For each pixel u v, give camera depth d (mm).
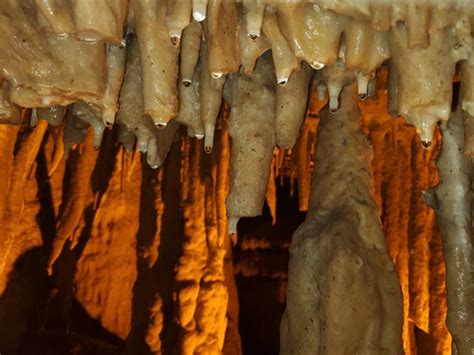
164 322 7965
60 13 3135
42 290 8555
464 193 4461
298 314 4301
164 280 8117
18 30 3453
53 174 8844
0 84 3707
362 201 4480
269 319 10391
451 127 4512
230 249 10094
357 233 4309
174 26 3279
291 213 11297
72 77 3578
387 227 7988
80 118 4824
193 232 8062
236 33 3703
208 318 7785
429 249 7812
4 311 8062
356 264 4070
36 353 8164
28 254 8477
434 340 7566
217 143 8070
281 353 4441
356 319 3990
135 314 8344
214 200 8188
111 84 3891
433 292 7668
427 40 3195
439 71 3432
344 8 3289
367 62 3576
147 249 8430
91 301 8578
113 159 8812
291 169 9148
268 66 4434
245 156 4387
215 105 4254
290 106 4281
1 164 6305
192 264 7934
